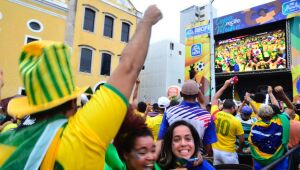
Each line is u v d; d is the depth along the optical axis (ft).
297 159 13.01
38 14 53.72
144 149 5.29
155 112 17.69
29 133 3.59
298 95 61.52
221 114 14.14
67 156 3.28
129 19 72.84
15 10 50.78
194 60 81.51
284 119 11.87
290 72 67.21
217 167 9.58
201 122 9.50
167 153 7.11
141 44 3.87
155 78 97.09
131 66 3.71
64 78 3.65
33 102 3.59
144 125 5.53
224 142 13.88
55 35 56.13
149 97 97.50
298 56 63.10
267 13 68.28
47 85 3.53
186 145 6.91
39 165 3.27
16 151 3.45
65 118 3.75
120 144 5.40
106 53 67.67
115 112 3.45
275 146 11.73
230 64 75.82
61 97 3.60
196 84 10.46
